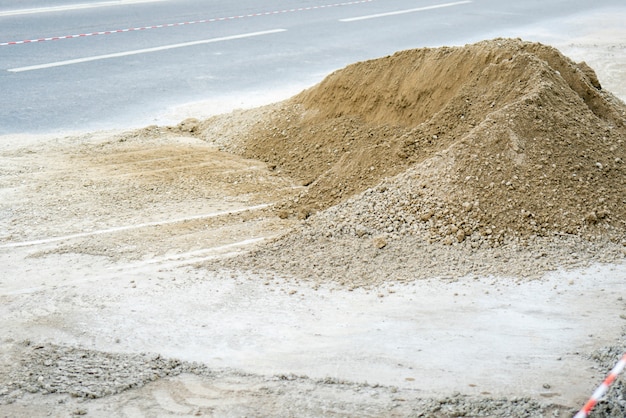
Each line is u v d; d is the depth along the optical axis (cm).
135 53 1820
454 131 1028
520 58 1055
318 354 616
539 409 503
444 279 781
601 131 995
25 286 784
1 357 623
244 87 1600
